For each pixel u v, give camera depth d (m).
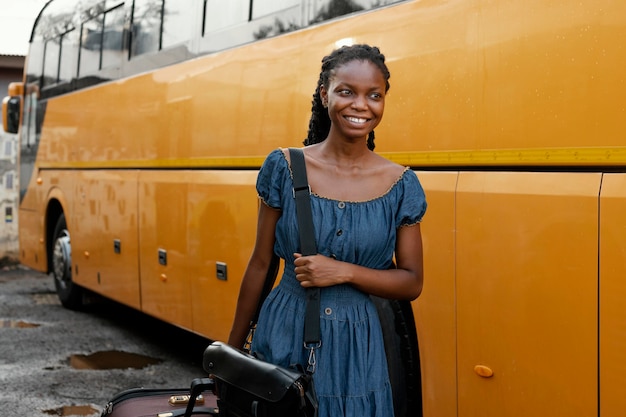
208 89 5.98
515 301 3.40
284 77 5.06
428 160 3.86
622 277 2.99
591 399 3.11
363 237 2.44
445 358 3.75
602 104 3.08
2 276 12.95
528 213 3.35
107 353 7.43
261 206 2.61
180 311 6.44
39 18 10.13
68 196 9.03
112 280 7.86
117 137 7.62
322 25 4.72
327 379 2.44
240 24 5.59
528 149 3.36
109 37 7.88
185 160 6.30
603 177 3.08
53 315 9.29
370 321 2.50
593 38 3.12
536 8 3.35
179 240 6.41
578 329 3.15
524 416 3.38
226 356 2.49
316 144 2.60
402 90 4.02
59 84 9.29
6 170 13.98
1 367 6.90
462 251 3.64
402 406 4.10
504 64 3.48
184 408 3.17
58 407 5.78
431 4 3.88
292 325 2.47
